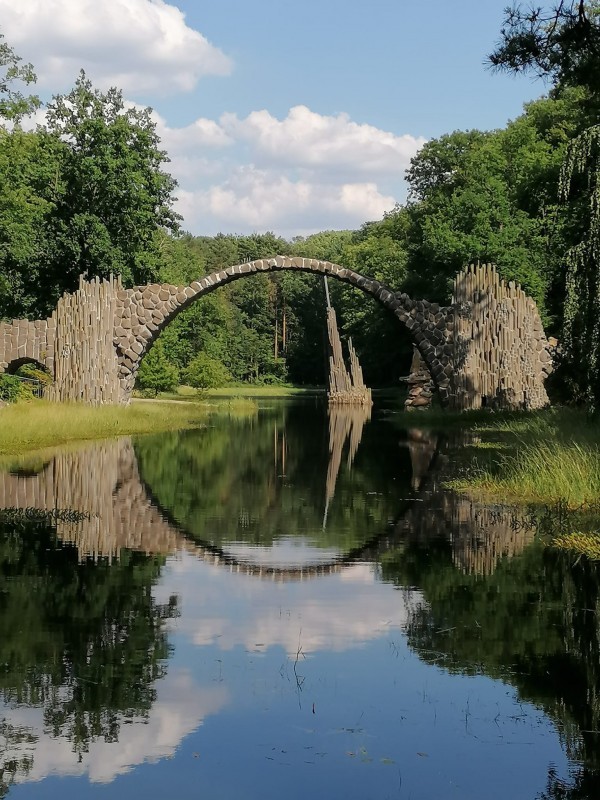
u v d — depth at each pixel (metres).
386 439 37.50
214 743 7.14
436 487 21.88
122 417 43.41
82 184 59.78
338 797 6.27
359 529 16.25
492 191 63.34
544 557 13.67
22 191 56.69
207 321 114.19
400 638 9.66
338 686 8.28
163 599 11.28
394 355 94.38
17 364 49.91
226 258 153.38
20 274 60.75
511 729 7.38
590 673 8.63
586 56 19.83
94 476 23.83
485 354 48.56
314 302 134.75
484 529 15.99
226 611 10.72
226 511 18.45
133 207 60.34
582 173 23.44
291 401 86.69
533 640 9.61
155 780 6.52
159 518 17.44
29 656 9.05
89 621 10.27
